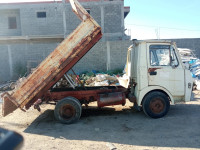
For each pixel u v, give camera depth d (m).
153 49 5.46
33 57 18.02
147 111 5.46
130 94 5.91
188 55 12.44
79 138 4.34
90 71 16.05
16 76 17.67
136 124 5.12
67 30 20.66
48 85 5.34
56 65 5.14
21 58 17.95
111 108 6.91
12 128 5.12
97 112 6.45
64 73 5.42
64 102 5.29
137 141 4.10
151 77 5.42
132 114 6.05
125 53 16.03
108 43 15.98
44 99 5.66
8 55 17.83
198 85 9.77
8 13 21.41
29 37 16.84
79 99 5.77
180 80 5.49
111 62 16.06
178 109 6.45
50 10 20.69
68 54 5.11
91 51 16.02
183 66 5.54
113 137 4.34
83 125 5.18
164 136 4.31
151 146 3.85
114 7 20.61
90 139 4.27
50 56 5.13
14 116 6.21
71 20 20.61
